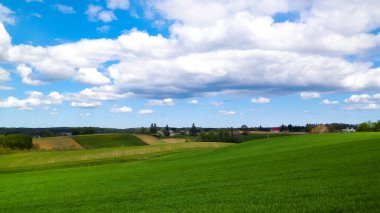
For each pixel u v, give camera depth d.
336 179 21.64
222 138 166.62
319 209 14.23
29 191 34.09
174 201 19.58
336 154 38.47
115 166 65.38
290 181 23.23
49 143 146.00
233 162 45.47
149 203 19.80
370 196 15.73
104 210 18.98
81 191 29.69
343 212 13.44
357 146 43.72
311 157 38.88
